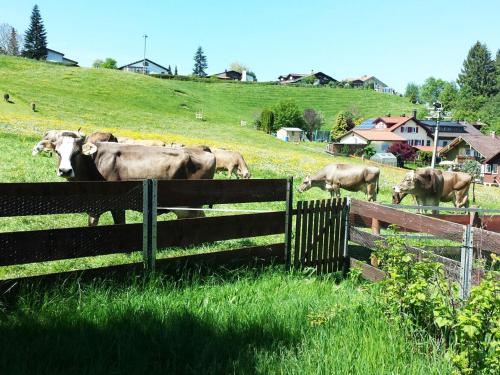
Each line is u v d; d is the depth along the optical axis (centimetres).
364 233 834
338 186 2061
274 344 484
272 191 790
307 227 834
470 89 17238
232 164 2486
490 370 406
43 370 411
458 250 913
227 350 464
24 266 770
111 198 631
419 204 1789
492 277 472
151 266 666
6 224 1032
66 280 586
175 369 432
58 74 8825
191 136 5838
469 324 414
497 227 1179
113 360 441
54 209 586
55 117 5334
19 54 15662
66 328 481
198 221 712
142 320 510
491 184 6838
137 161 1012
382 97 15950
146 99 8612
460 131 11912
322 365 442
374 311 568
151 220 664
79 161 952
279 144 6819
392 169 5997
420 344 490
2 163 1895
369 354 464
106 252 628
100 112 6388
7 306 541
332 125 12938
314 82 19450
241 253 758
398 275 523
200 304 571
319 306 597
